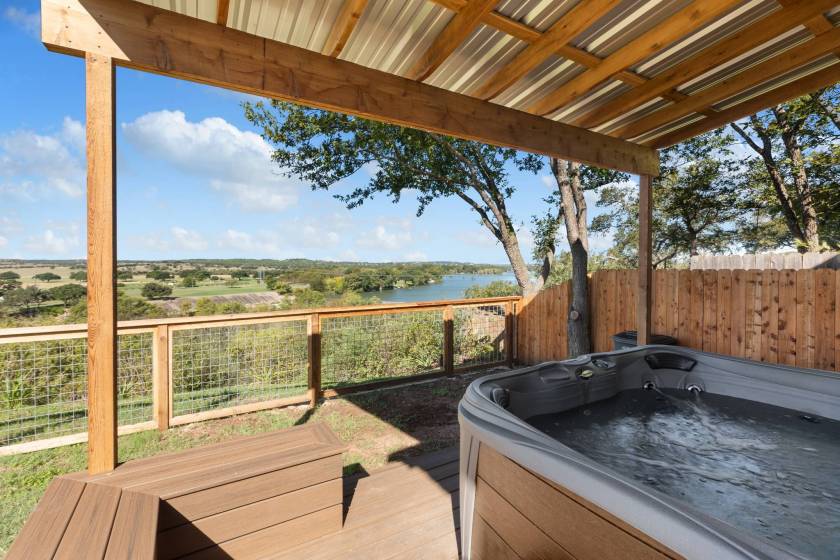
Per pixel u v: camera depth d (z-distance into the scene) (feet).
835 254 18.29
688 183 31.24
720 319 13.43
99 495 5.68
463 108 9.73
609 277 17.22
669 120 11.22
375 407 14.51
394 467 9.39
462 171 25.57
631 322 16.33
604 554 4.17
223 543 6.23
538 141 10.84
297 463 6.79
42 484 9.59
